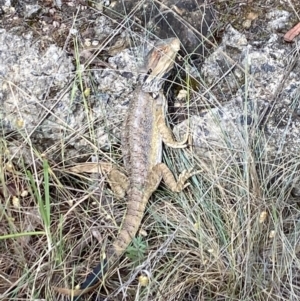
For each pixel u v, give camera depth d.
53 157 0.65
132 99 0.65
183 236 0.62
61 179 0.66
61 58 0.66
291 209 0.64
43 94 0.65
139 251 0.61
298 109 0.64
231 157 0.63
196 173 0.64
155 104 0.65
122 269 0.62
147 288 0.59
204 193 0.63
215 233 0.62
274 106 0.64
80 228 0.63
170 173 0.64
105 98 0.66
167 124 0.66
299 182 0.63
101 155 0.66
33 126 0.64
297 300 0.59
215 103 0.65
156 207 0.64
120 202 0.64
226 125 0.64
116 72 0.66
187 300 0.61
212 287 0.61
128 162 0.64
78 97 0.65
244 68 0.66
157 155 0.65
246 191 0.62
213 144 0.64
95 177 0.65
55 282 0.60
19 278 0.59
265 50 0.66
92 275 0.59
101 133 0.66
